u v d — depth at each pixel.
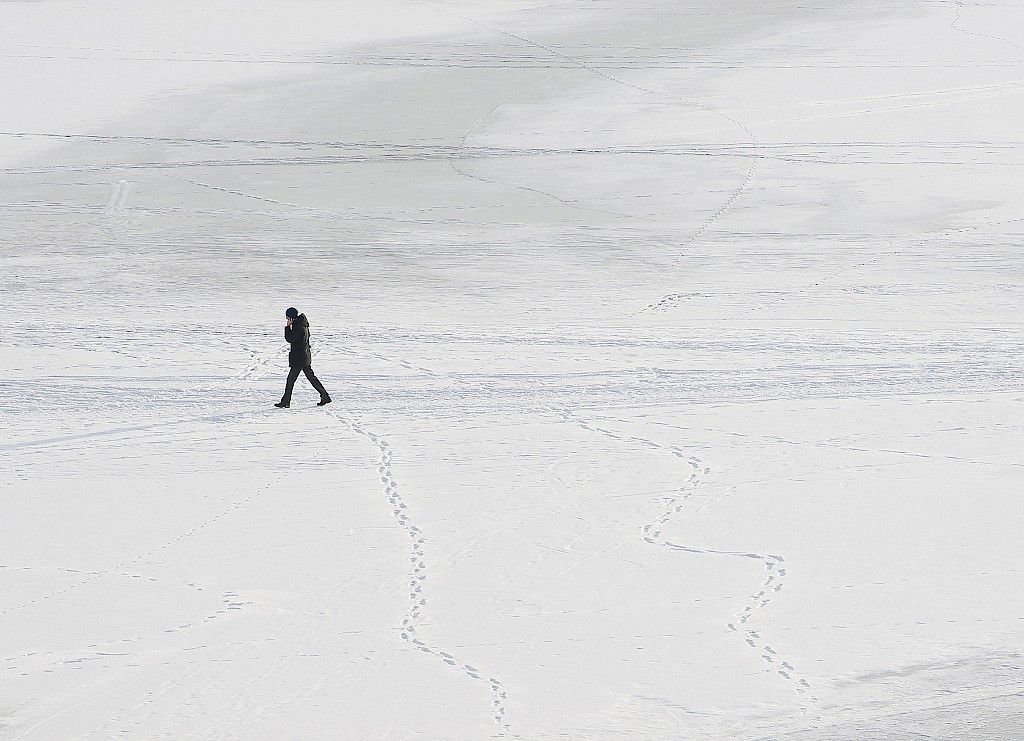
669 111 192.25
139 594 36.72
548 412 60.16
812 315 88.88
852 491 46.81
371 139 176.50
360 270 105.81
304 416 59.38
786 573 38.28
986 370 68.62
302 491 47.34
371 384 65.56
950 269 104.31
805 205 134.62
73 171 154.88
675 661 31.75
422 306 92.44
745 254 112.50
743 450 53.00
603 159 161.00
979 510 44.25
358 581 37.88
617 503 45.75
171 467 50.56
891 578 37.72
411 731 27.88
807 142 167.25
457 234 122.81
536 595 36.62
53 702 29.44
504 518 44.06
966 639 33.00
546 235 122.12
